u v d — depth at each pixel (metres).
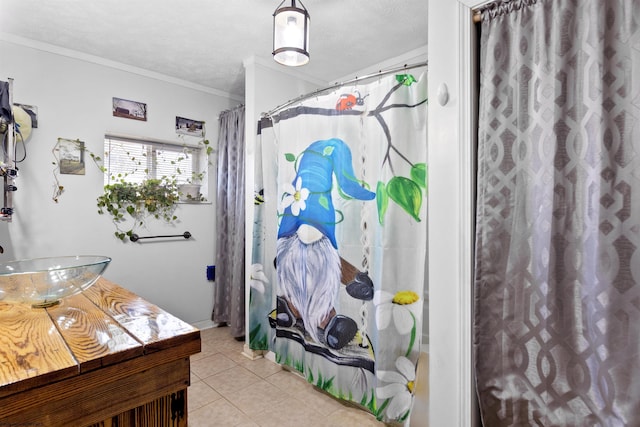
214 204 3.32
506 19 1.27
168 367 0.85
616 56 1.04
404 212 1.63
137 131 2.84
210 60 2.70
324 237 2.00
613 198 1.04
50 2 1.94
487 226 1.29
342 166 1.90
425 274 1.59
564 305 1.13
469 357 1.35
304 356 2.15
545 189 1.16
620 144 1.03
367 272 1.80
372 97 1.77
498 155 1.27
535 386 1.19
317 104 2.04
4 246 2.27
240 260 2.88
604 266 1.05
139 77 2.85
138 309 1.07
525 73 1.21
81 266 1.03
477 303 1.32
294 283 2.21
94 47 2.48
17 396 0.63
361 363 1.83
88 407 0.72
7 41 2.27
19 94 2.31
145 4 1.96
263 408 1.95
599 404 1.06
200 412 1.91
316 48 2.54
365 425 1.80
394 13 2.09
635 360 1.00
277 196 2.40
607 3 1.05
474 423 1.35
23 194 2.33
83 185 2.58
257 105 2.63
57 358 0.72
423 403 1.59
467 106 1.36
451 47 1.40
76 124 2.54
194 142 3.18
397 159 1.64
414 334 1.61
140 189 2.84
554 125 1.14
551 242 1.14
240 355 2.66
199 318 3.23
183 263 3.12
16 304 1.10
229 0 1.92
